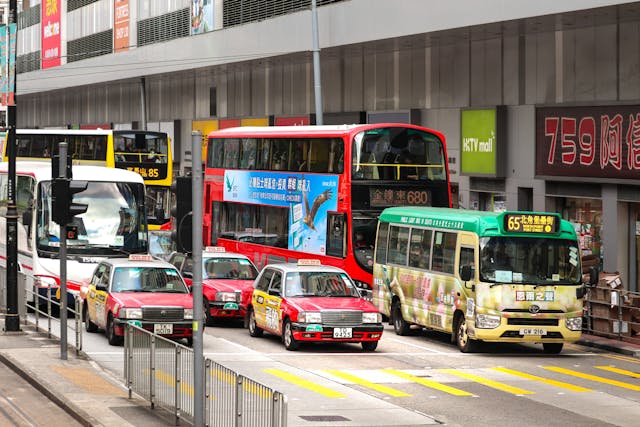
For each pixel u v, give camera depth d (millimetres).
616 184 74250
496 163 86188
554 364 56344
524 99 84000
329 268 61750
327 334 57625
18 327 63219
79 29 181500
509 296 57594
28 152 118375
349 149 72812
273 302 60844
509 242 58219
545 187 81375
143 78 151750
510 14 73438
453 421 40656
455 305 60156
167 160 112812
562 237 58719
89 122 189000
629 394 47375
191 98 149875
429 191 74438
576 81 78500
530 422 40750
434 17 82188
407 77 99688
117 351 57062
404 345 62531
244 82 134625
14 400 44156
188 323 58250
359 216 72625
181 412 37156
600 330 66062
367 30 91938
